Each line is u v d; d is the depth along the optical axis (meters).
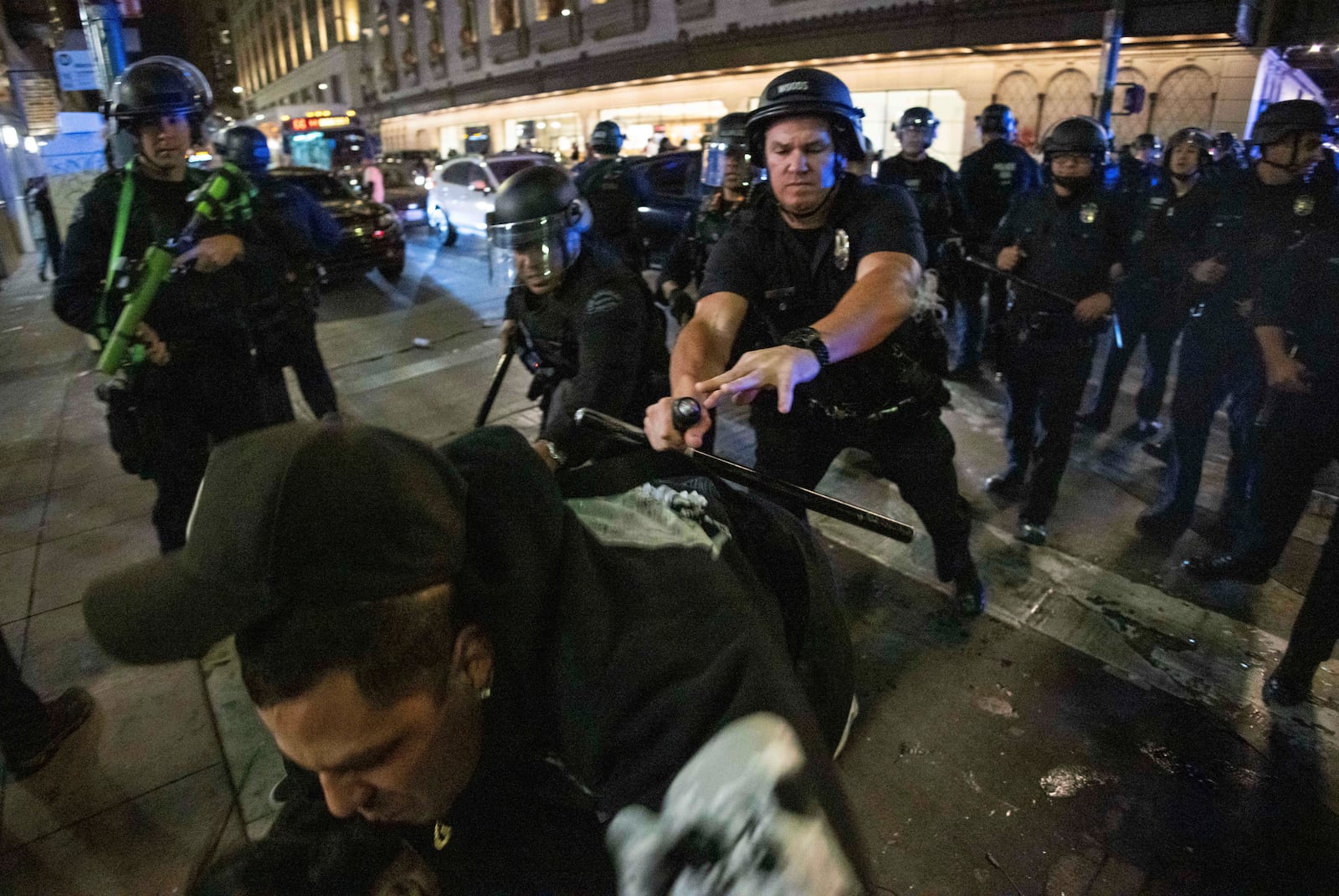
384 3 33.00
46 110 16.70
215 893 0.73
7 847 1.94
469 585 0.56
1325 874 1.80
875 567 3.03
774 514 0.93
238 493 0.45
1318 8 10.23
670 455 0.94
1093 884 1.78
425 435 4.57
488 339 6.57
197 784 2.11
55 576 3.17
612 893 0.78
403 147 34.94
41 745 2.15
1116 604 2.79
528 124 24.84
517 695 0.64
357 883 0.74
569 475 0.84
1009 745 2.18
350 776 0.55
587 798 0.68
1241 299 2.74
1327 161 2.58
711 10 16.59
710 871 0.50
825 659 0.87
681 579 0.68
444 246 12.11
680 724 0.57
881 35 13.48
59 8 13.72
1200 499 3.56
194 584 0.45
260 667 0.48
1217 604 2.79
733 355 2.08
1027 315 3.17
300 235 3.37
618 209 4.46
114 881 1.85
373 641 0.47
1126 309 4.11
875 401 2.09
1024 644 2.59
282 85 50.25
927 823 1.95
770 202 1.97
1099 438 4.32
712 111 17.56
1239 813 1.95
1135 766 2.10
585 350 2.03
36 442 4.61
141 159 2.51
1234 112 11.04
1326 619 2.15
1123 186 4.30
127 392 2.46
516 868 0.79
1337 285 2.36
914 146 4.59
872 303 1.56
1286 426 2.52
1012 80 12.68
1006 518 3.41
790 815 0.50
